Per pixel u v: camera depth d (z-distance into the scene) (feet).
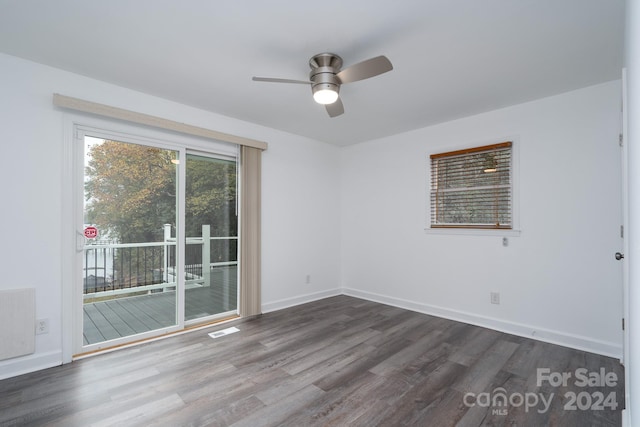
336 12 5.85
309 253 14.51
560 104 9.47
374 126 12.71
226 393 6.70
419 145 12.98
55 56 7.49
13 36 6.66
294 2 5.58
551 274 9.56
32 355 7.61
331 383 7.13
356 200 15.44
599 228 8.79
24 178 7.60
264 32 6.50
